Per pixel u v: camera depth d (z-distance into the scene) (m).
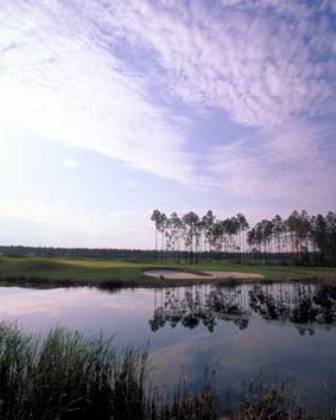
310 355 13.61
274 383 10.27
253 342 15.66
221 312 24.36
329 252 89.69
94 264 54.88
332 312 24.64
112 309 24.06
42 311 22.67
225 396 9.21
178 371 11.34
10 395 7.55
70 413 7.58
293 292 36.75
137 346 14.59
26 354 8.56
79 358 8.34
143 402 8.41
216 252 121.81
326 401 8.85
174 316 22.36
